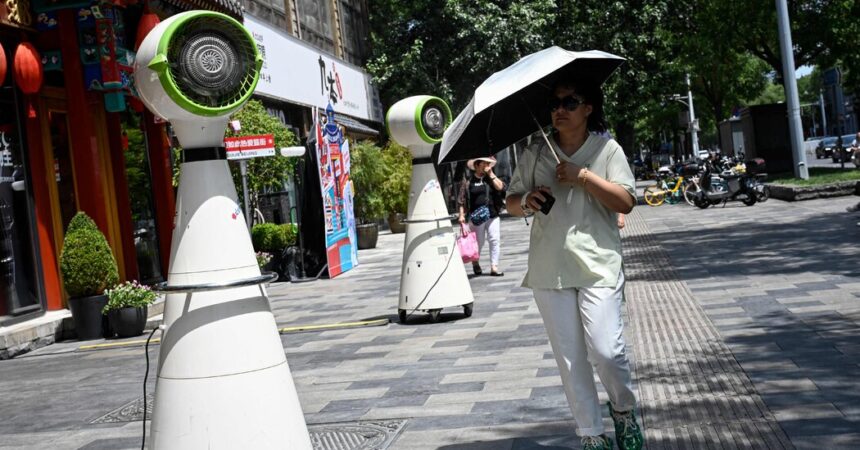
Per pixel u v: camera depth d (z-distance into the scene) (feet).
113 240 41.70
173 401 12.24
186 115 12.30
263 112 61.67
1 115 38.17
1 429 22.57
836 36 101.14
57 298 40.47
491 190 46.11
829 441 15.03
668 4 108.68
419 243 33.55
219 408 12.13
